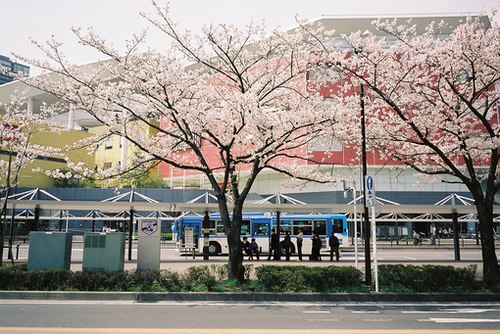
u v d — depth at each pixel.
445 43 12.95
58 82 11.85
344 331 6.59
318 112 11.52
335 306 9.01
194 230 26.03
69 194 41.19
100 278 10.12
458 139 13.21
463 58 12.51
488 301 9.72
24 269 11.44
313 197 39.94
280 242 23.45
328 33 12.97
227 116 12.16
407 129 14.11
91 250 12.16
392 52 12.74
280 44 12.66
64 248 11.96
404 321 7.47
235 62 13.41
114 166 13.37
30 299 9.45
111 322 7.12
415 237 36.12
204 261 19.42
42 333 6.27
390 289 10.23
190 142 12.01
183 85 11.62
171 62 12.38
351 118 12.71
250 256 20.89
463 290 10.21
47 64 11.81
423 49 12.88
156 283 10.37
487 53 12.12
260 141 12.09
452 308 8.84
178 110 11.52
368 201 10.80
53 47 11.52
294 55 12.86
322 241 25.17
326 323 7.24
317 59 12.68
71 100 11.93
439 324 7.21
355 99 12.62
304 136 12.94
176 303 9.17
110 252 12.15
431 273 10.58
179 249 25.62
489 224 11.87
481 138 12.77
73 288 9.98
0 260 12.81
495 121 27.34
